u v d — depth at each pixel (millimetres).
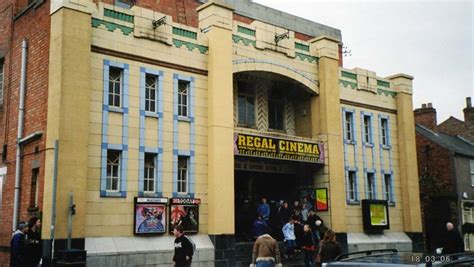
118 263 15969
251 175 23203
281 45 22078
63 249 14844
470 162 34594
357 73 25297
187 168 18578
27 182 17000
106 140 16703
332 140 22766
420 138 34781
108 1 22312
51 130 15641
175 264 13250
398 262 5320
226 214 18672
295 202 21484
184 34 19141
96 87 16719
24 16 18734
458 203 32406
